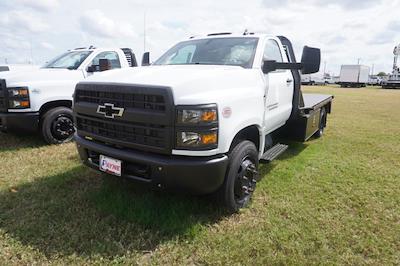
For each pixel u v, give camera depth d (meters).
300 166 5.10
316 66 3.82
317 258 2.70
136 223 3.15
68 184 4.08
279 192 4.05
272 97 4.22
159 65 4.26
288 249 2.81
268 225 3.21
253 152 3.50
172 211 3.32
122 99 2.99
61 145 5.95
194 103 2.76
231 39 4.41
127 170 3.08
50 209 3.41
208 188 2.96
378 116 11.50
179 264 2.60
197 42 4.62
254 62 3.92
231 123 3.05
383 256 2.77
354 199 3.89
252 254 2.75
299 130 5.50
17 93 5.54
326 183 4.39
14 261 2.59
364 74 49.38
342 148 6.41
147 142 2.88
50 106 6.05
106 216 3.28
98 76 3.38
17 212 3.35
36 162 4.93
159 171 2.82
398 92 31.66
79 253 2.70
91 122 3.31
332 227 3.21
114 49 7.34
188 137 2.76
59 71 6.26
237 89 3.33
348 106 15.36
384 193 4.09
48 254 2.68
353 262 2.67
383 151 6.22
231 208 3.34
